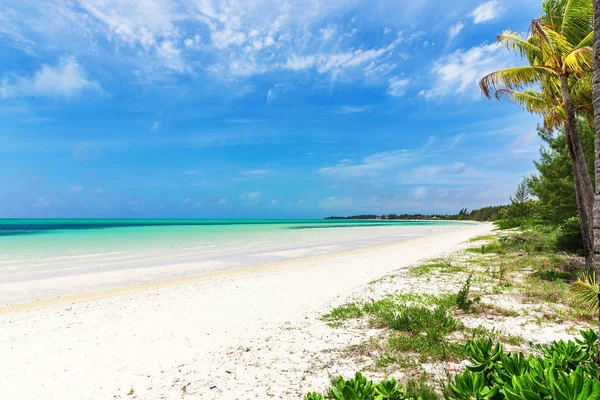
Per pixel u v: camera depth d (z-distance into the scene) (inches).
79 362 245.1
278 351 247.8
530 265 568.1
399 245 1240.2
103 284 553.0
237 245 1238.3
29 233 1907.0
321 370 211.9
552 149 811.4
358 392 117.5
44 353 264.7
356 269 663.1
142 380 211.5
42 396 195.8
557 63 464.1
